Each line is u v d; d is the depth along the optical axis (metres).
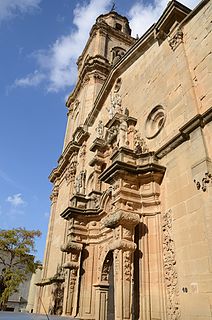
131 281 10.21
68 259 15.88
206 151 9.60
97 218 17.00
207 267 8.43
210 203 8.76
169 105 13.27
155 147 13.39
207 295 8.14
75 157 28.44
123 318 9.43
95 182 19.64
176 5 14.80
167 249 10.34
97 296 14.59
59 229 27.59
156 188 11.82
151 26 17.48
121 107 19.09
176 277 9.55
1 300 26.14
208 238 8.44
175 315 9.10
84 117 29.72
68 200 26.83
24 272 32.22
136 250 11.31
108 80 23.08
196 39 12.66
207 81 11.05
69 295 15.12
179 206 10.40
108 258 15.11
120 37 40.28
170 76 13.88
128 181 12.09
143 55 18.38
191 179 10.16
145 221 11.46
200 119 10.17
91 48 39.06
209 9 12.45
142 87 17.02
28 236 30.16
